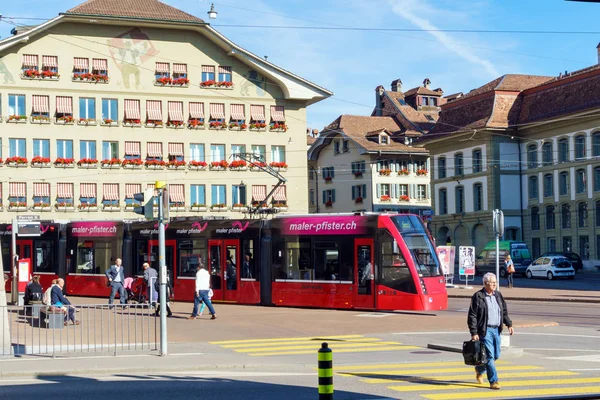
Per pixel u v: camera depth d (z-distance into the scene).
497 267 23.61
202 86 61.75
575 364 17.22
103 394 13.61
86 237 39.47
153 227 37.06
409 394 13.37
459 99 78.00
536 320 27.48
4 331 19.67
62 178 58.28
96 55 59.56
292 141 64.00
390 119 94.69
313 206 94.69
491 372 13.81
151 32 60.91
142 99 60.47
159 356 18.95
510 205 72.38
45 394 13.65
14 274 34.06
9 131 57.22
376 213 30.33
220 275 34.38
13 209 57.06
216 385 14.57
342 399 12.88
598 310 31.83
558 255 58.25
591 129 64.88
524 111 72.44
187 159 61.19
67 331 19.88
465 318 28.11
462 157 76.38
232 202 62.03
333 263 31.08
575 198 66.62
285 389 14.05
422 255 29.62
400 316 28.75
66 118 58.47
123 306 20.45
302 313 29.78
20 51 57.78
